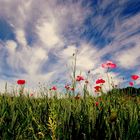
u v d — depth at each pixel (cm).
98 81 95
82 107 76
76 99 89
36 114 79
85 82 95
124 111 75
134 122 67
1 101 91
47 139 64
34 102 97
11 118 76
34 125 74
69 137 64
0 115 77
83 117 69
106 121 65
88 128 66
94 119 67
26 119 74
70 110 72
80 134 65
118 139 62
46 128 69
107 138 63
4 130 68
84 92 82
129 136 63
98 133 63
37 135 69
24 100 96
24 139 68
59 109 78
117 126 65
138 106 83
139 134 64
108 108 72
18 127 72
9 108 84
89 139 63
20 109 81
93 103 79
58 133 64
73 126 66
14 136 67
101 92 91
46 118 76
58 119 70
